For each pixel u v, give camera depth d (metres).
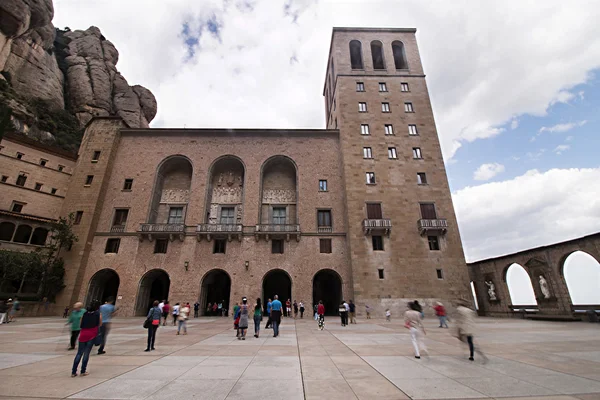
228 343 13.66
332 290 38.72
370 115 39.38
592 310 22.41
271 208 37.06
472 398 6.02
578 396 6.09
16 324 21.66
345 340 14.56
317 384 7.05
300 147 38.66
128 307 30.83
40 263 30.33
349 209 34.16
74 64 69.75
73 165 38.62
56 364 9.16
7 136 34.19
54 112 56.62
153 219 35.72
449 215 34.38
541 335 15.72
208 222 35.97
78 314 11.97
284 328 20.66
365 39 44.84
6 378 7.57
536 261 26.95
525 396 6.12
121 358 10.24
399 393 6.36
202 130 38.66
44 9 50.22
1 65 45.91
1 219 30.39
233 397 6.18
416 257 32.31
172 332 18.05
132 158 37.62
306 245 33.69
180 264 32.69
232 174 39.12
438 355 10.56
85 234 32.81
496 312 31.47
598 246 21.86
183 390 6.65
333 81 45.97
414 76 42.12
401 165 36.66
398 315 29.97
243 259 32.97
